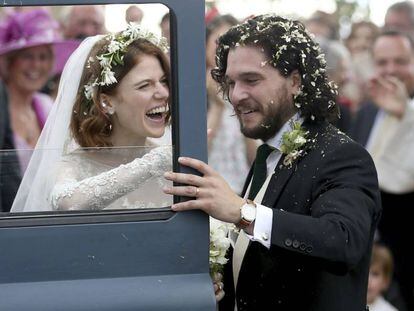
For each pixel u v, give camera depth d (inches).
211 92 257.9
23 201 128.6
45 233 119.1
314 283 135.6
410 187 256.4
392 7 296.4
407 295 254.7
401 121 262.4
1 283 118.0
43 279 118.9
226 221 124.3
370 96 270.7
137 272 120.6
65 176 129.5
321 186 134.6
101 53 138.5
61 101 141.6
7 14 255.4
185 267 121.6
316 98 140.4
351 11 341.4
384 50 266.2
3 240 118.4
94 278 119.7
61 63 257.0
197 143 122.6
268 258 137.2
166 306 119.4
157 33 140.1
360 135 270.2
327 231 125.7
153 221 121.4
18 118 248.2
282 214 126.6
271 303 137.3
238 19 275.4
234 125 260.5
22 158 129.0
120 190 127.6
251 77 138.7
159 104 137.7
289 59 138.9
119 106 138.5
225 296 145.3
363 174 134.7
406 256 256.5
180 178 121.5
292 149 138.3
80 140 139.7
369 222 130.6
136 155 128.5
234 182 260.8
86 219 120.6
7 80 252.7
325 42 289.6
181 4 122.3
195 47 122.3
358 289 138.3
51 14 259.4
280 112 140.3
